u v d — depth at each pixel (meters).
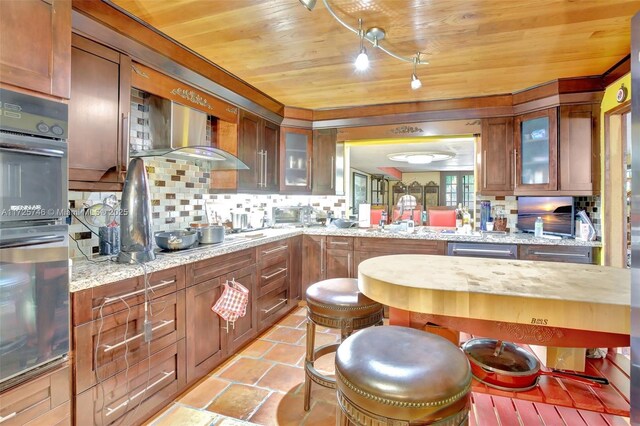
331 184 3.81
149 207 1.86
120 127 1.88
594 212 2.91
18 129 1.19
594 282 1.29
